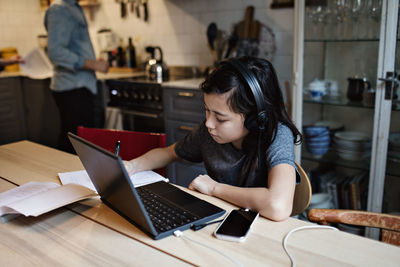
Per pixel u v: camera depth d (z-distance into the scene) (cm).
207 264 79
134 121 315
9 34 432
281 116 120
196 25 326
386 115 198
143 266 79
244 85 105
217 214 101
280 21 273
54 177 136
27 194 114
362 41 212
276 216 98
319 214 110
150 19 361
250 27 289
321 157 235
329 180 232
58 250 87
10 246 89
